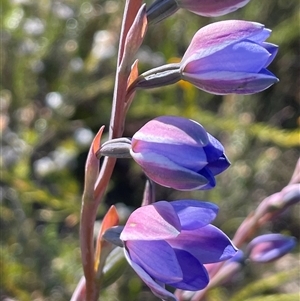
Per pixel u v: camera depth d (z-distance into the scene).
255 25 0.24
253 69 0.24
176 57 0.54
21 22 0.50
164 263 0.24
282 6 0.58
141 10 0.25
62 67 0.52
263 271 0.49
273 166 0.57
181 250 0.25
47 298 0.44
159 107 0.49
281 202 0.31
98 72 0.54
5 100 0.51
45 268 0.44
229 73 0.24
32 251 0.44
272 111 0.60
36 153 0.51
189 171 0.24
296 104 0.62
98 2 0.52
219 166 0.24
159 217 0.24
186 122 0.24
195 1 0.25
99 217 0.49
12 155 0.46
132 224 0.25
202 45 0.25
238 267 0.31
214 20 0.56
